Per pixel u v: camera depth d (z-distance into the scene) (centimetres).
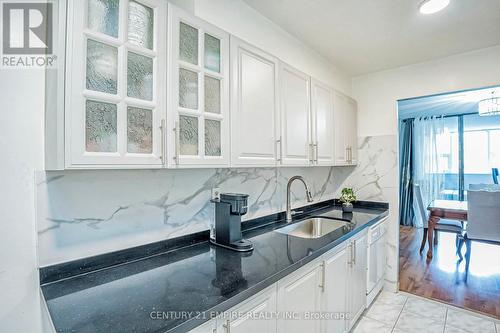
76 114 88
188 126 122
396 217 285
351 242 200
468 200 344
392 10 183
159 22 111
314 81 217
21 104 103
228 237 153
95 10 94
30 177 104
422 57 262
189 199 159
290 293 132
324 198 303
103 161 93
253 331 109
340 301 183
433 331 213
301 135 200
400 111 512
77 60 88
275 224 217
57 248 110
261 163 162
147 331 76
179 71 118
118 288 103
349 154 281
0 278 98
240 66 150
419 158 564
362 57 262
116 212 128
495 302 256
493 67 237
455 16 190
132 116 102
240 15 173
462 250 412
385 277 288
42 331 105
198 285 106
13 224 101
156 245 143
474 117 523
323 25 204
